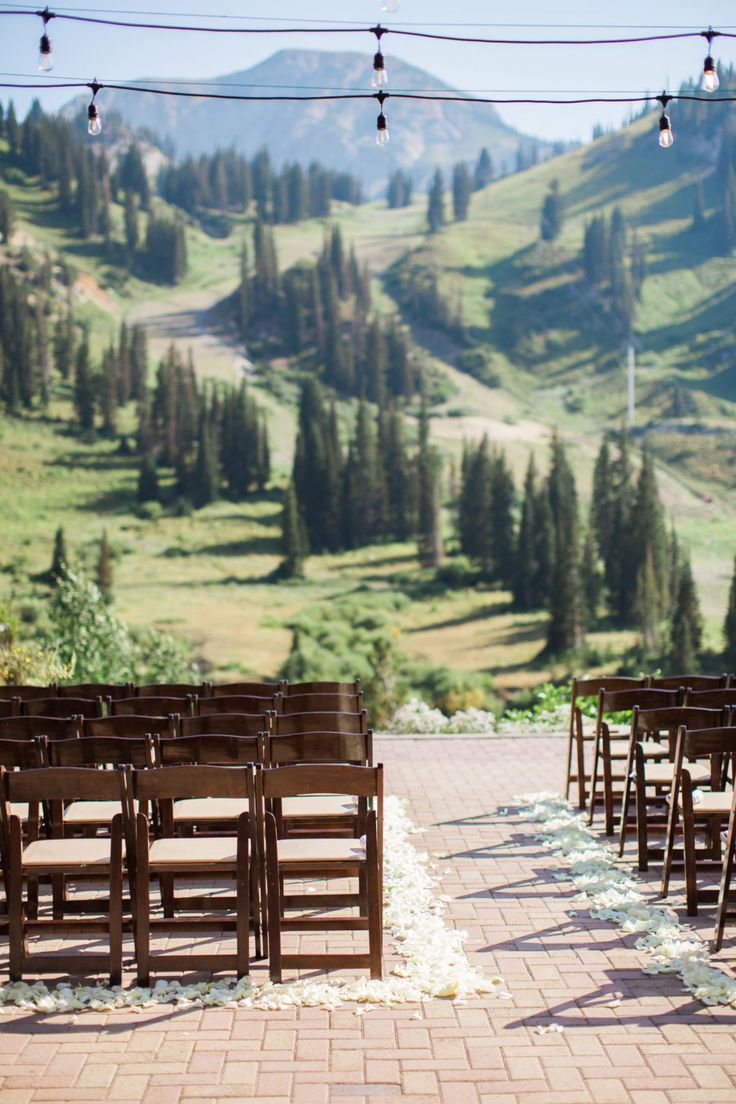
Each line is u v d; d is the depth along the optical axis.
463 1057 3.92
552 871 6.24
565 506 105.44
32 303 156.25
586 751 9.82
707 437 145.38
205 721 5.67
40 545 103.94
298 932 5.26
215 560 107.50
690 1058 3.90
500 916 5.47
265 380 157.88
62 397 140.62
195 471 123.06
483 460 109.50
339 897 4.93
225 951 4.98
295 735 5.04
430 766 9.26
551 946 5.04
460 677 76.94
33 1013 4.32
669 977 4.66
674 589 102.25
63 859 4.64
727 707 5.92
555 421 156.25
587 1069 3.82
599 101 7.21
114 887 4.56
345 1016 4.27
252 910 4.87
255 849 4.83
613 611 99.81
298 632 83.44
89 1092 3.67
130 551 106.12
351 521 118.50
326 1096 3.64
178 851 4.72
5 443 125.44
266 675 78.62
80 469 124.12
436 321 184.50
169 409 129.50
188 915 5.46
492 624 94.88
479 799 8.03
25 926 4.63
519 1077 3.77
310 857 4.77
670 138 6.93
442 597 102.75
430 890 5.89
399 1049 3.99
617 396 162.88
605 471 114.12
